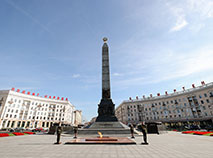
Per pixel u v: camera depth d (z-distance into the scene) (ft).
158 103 189.88
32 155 20.76
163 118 179.93
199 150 24.77
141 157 19.79
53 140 40.04
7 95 160.56
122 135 53.01
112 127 66.08
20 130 115.14
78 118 328.49
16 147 27.68
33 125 181.47
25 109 178.81
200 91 151.74
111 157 19.81
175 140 39.58
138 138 44.96
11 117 160.56
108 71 85.61
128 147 27.76
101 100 79.15
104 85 82.48
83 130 60.59
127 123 199.00
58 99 221.46
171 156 20.33
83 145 30.17
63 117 213.87
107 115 74.43
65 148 26.61
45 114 198.90
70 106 244.01
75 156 20.27
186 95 164.35
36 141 37.68
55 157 19.61
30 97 187.21
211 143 33.55
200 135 55.93
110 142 31.55
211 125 132.36
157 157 19.79
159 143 33.42
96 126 67.82
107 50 91.30
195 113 152.66
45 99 203.82
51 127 71.15
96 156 20.33
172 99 178.09
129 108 206.28
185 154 21.65
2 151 23.67
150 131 67.67
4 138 45.98
